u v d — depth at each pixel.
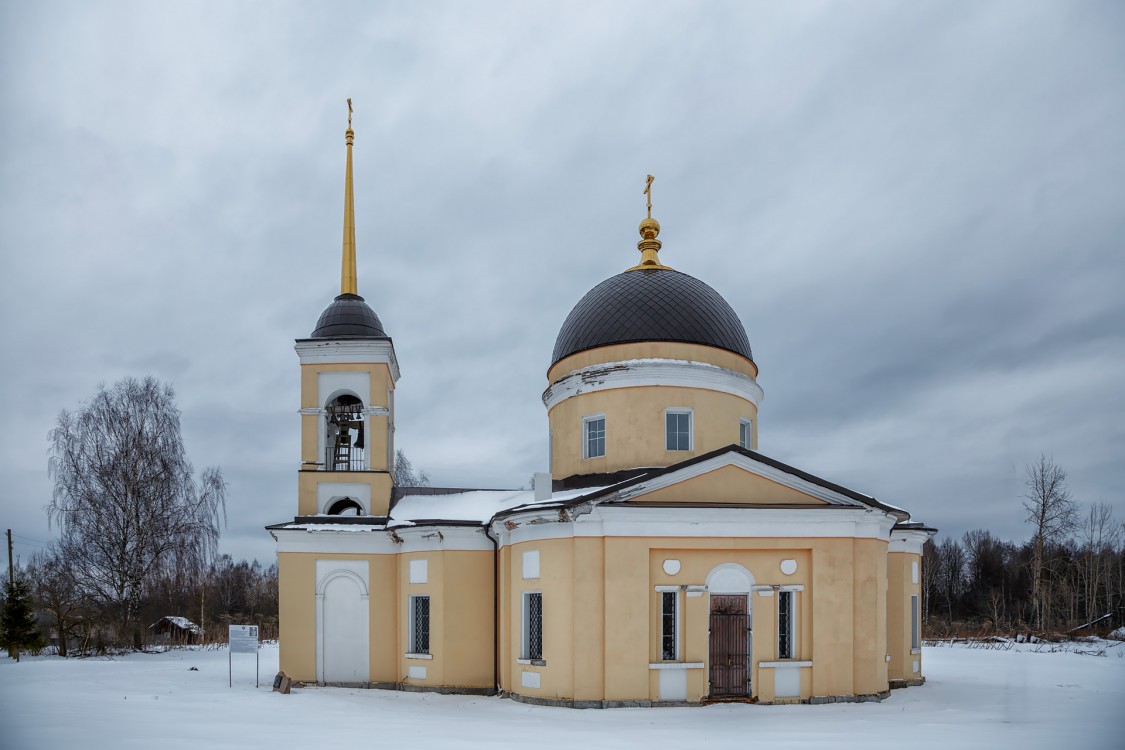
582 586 21.12
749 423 27.06
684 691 21.02
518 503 28.31
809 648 21.58
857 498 22.20
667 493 21.94
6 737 15.12
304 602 27.48
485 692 25.44
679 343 25.61
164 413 45.69
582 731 17.31
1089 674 31.08
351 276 31.56
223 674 29.64
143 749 13.99
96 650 43.12
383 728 17.52
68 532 43.19
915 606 28.58
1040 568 57.72
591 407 26.12
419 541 26.83
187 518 45.91
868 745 15.47
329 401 29.59
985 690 25.61
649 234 29.17
